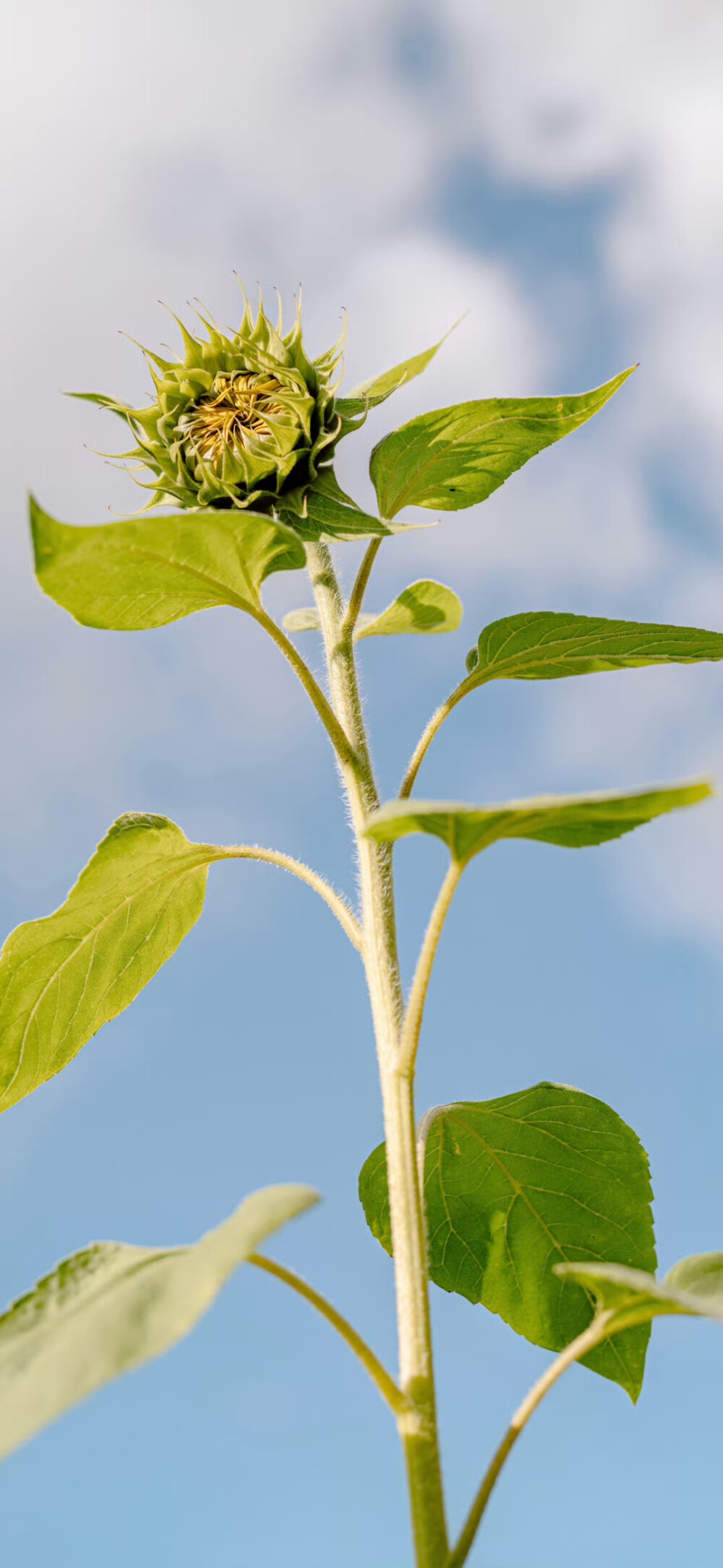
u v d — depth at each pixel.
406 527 2.41
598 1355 2.64
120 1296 1.59
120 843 2.55
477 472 2.82
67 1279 1.75
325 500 2.53
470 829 1.88
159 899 2.69
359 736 2.55
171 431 2.61
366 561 2.64
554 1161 2.71
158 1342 1.46
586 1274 1.74
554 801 1.68
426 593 2.21
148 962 2.77
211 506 2.58
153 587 2.16
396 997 2.26
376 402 2.65
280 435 2.50
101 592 2.12
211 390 2.60
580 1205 2.72
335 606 2.74
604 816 1.81
